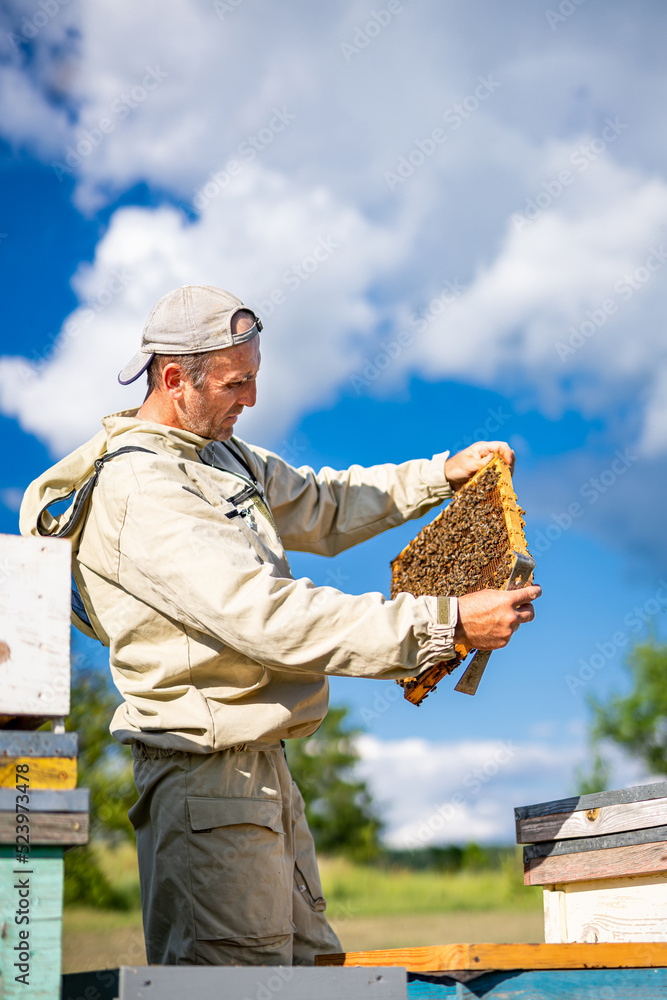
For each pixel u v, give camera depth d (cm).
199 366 286
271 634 243
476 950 192
